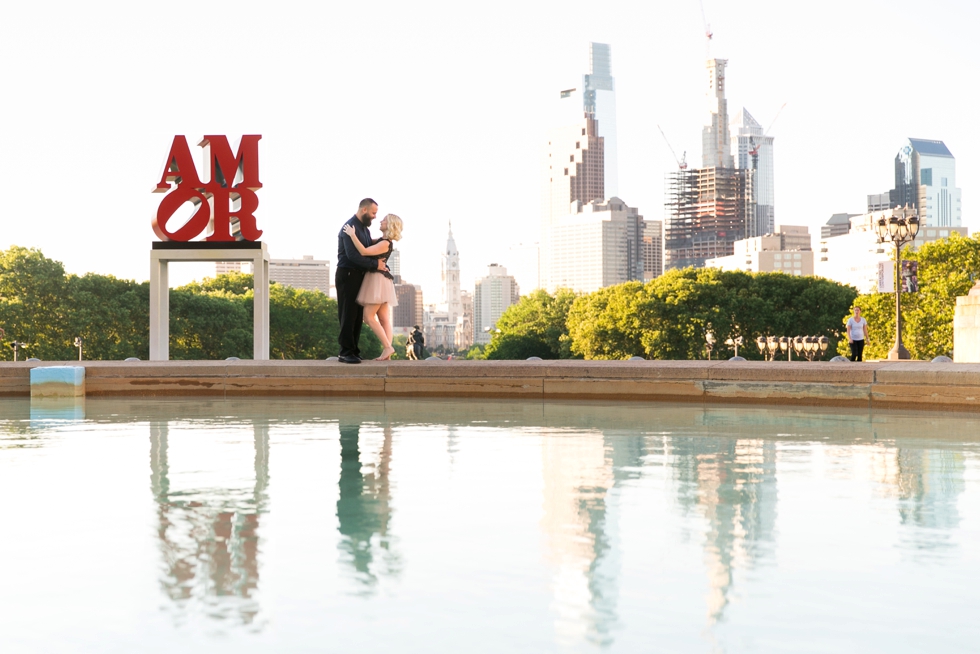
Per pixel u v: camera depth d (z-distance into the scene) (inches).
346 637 115.3
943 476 237.8
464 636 115.5
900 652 110.3
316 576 142.3
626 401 501.0
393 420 392.2
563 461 265.6
